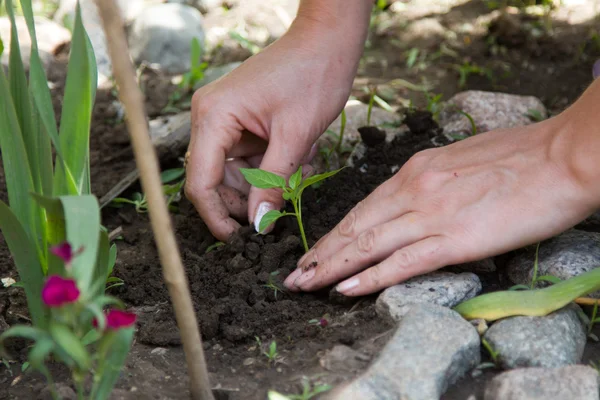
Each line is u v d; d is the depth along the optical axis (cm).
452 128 107
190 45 127
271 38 135
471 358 77
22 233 76
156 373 78
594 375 73
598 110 80
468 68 124
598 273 79
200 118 89
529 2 143
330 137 105
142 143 68
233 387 76
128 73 67
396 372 74
